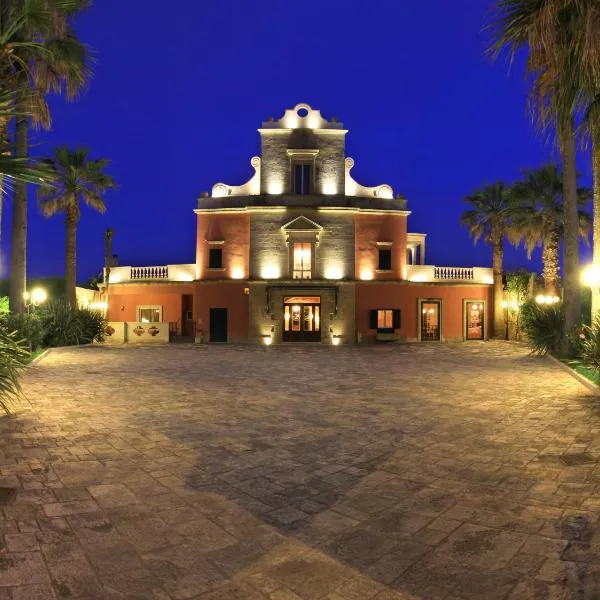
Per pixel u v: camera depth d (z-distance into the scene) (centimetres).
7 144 608
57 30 1297
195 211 2920
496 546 400
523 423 823
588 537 410
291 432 780
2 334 888
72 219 2712
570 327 1705
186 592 338
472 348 2514
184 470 594
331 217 2880
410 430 791
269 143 2908
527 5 743
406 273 2997
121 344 2725
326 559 385
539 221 2534
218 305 2884
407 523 448
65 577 352
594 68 674
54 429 776
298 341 2855
